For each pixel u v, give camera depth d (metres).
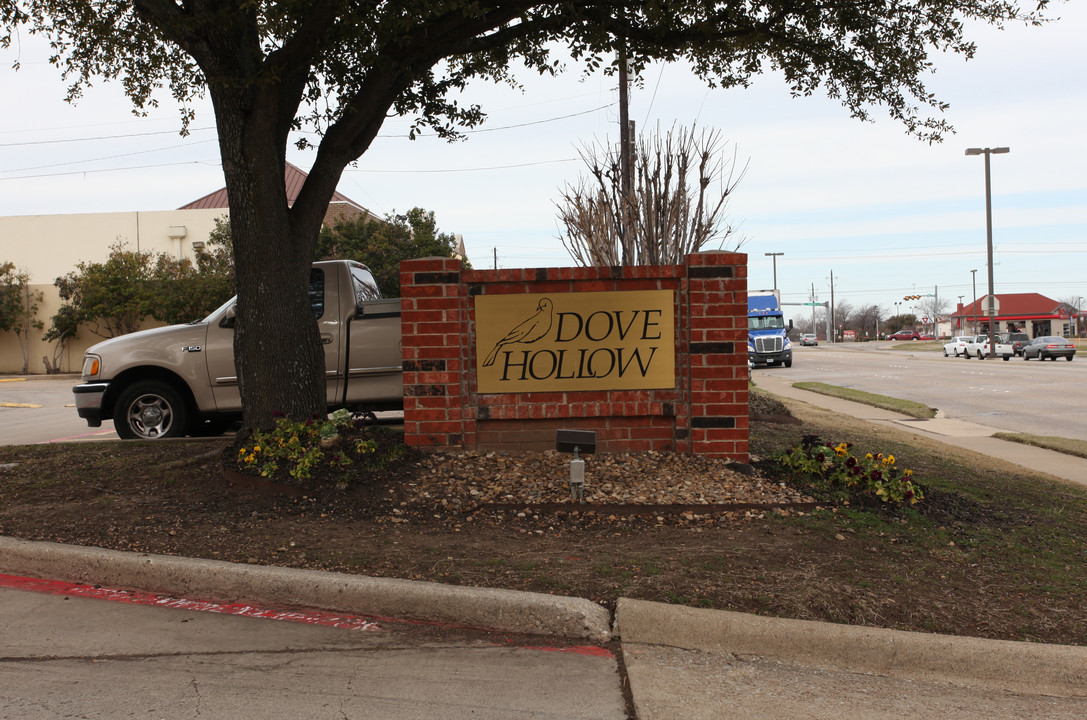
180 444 8.21
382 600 4.30
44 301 32.91
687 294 6.63
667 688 3.49
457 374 6.66
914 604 4.20
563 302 6.67
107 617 4.30
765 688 3.54
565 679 3.60
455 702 3.37
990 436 12.47
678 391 6.70
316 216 7.27
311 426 6.60
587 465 6.44
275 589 4.48
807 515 5.62
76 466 7.24
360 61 7.72
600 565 4.66
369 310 9.39
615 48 8.30
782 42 8.34
